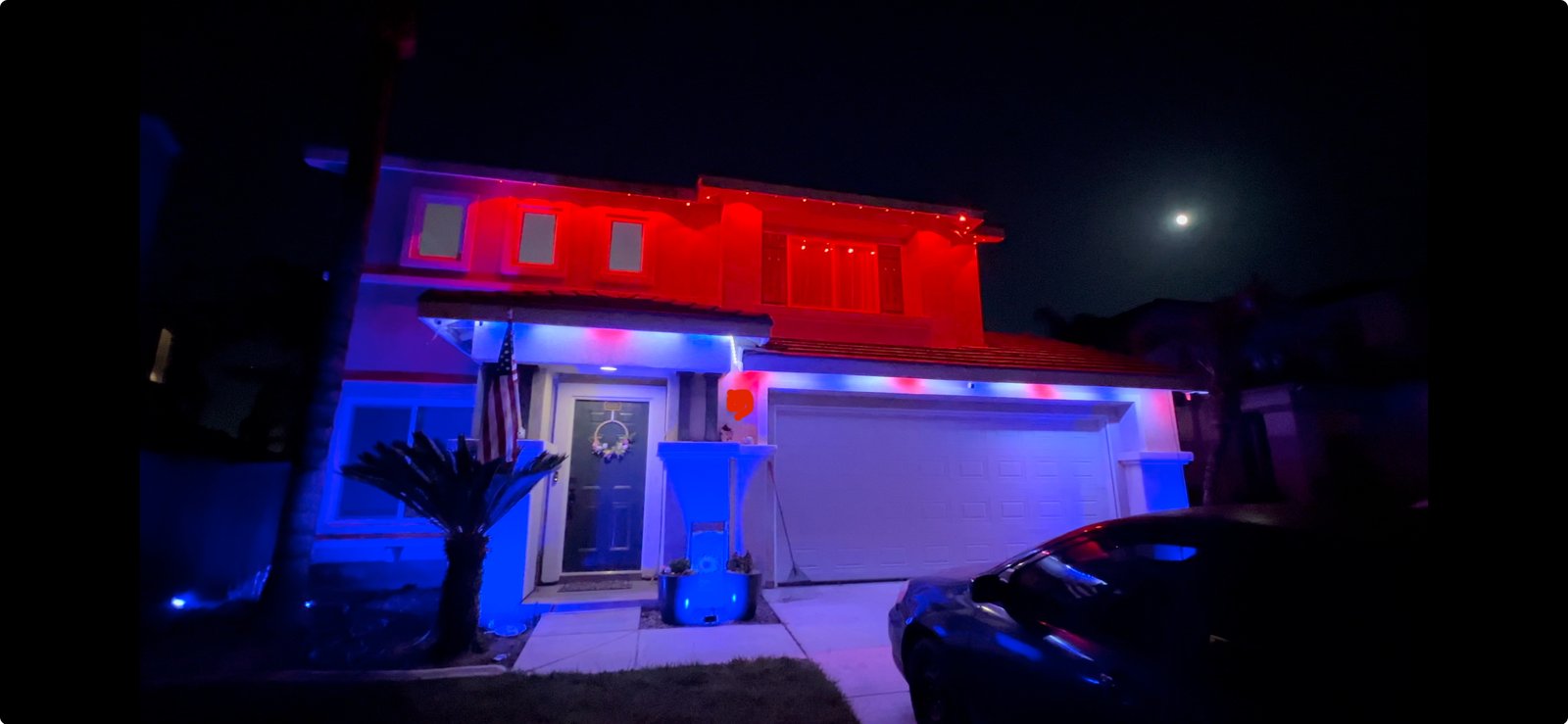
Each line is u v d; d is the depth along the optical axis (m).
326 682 4.85
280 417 9.05
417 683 4.88
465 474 5.70
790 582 8.56
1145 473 9.83
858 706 4.49
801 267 11.48
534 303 7.08
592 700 4.50
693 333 7.43
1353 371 13.12
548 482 8.04
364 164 7.29
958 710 3.42
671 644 5.93
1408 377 12.38
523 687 4.75
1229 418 14.45
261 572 8.36
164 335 8.06
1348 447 13.01
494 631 6.39
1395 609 2.03
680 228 10.94
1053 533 9.67
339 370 7.05
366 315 9.74
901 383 9.29
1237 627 2.30
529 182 10.30
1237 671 2.18
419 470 5.92
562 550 8.05
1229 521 2.63
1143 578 2.76
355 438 9.45
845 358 8.73
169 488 7.04
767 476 8.64
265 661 5.47
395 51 7.49
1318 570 2.26
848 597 7.93
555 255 10.41
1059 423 10.09
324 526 9.02
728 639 6.09
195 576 7.41
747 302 10.57
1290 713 1.97
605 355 7.50
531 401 7.52
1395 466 12.41
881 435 9.35
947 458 9.54
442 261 10.02
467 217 10.23
